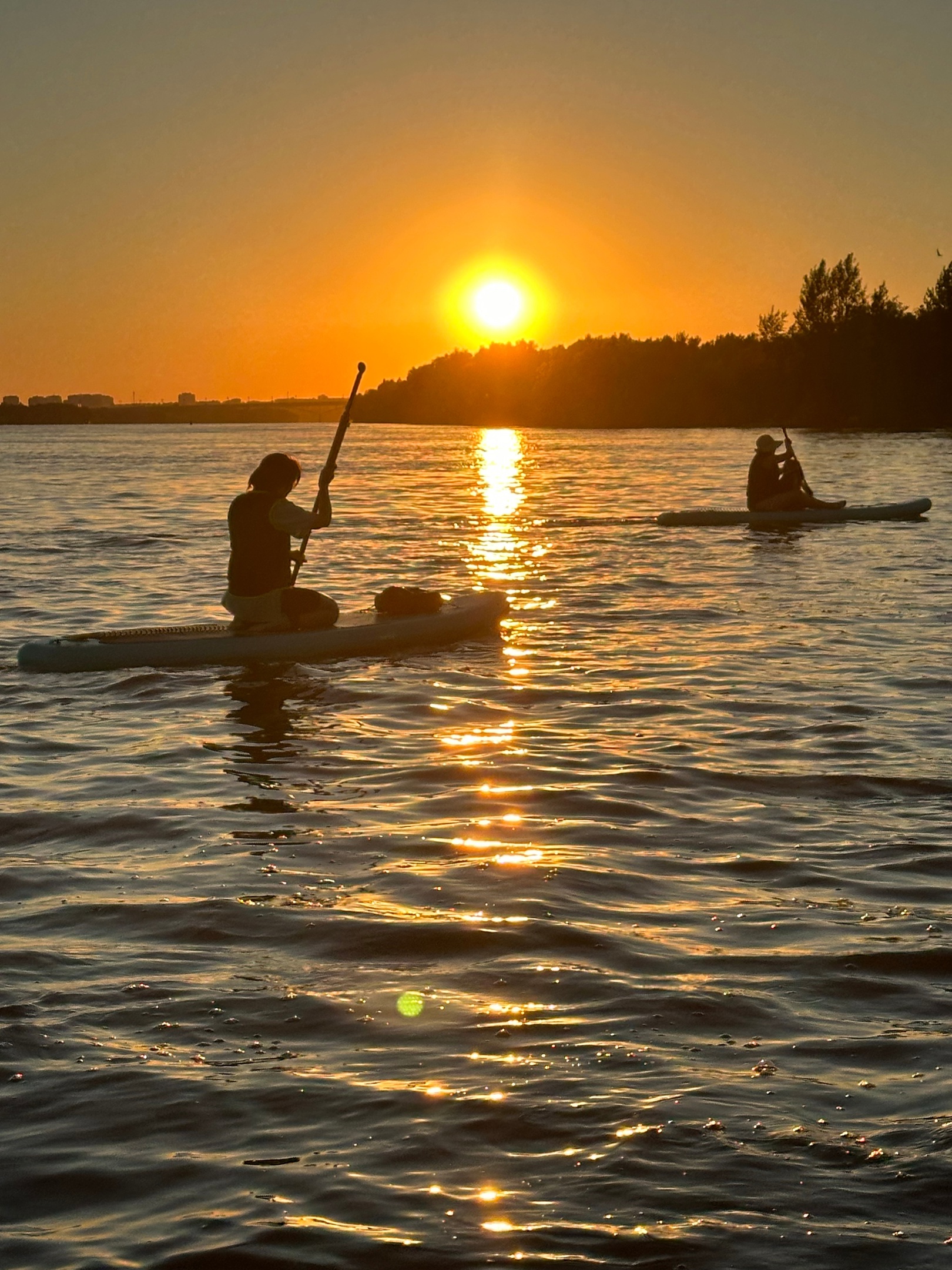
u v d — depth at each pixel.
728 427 110.25
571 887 5.19
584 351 132.88
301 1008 4.07
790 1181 3.09
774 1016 4.02
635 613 12.21
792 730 7.78
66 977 4.32
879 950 4.53
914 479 33.81
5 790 6.66
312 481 38.09
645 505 26.53
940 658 9.87
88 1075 3.64
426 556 17.38
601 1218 2.96
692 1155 3.21
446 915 4.88
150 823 6.09
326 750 7.46
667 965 4.41
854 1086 3.55
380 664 9.97
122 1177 3.15
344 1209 3.01
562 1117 3.40
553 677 9.43
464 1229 2.93
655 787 6.64
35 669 9.74
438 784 6.74
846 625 11.38
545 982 4.27
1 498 30.58
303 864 5.50
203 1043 3.84
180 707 8.60
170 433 156.50
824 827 5.97
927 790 6.54
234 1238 2.90
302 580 14.98
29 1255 2.86
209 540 19.72
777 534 19.50
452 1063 3.71
